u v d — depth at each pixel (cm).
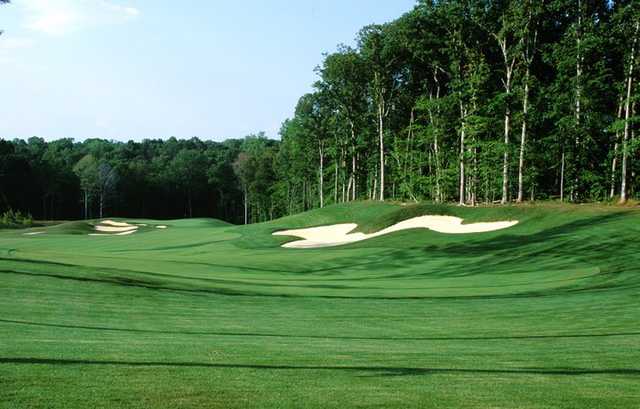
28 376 688
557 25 5012
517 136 4975
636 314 1361
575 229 3034
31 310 1330
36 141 19062
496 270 2438
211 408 583
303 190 10938
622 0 4212
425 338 1120
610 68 4378
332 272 2702
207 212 14575
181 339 1034
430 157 6106
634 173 4338
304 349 956
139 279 1944
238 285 2023
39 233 7000
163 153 17025
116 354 852
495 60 5381
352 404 609
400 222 4434
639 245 2477
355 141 7312
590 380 749
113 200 12962
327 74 6706
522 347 1011
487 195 5800
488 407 609
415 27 5416
